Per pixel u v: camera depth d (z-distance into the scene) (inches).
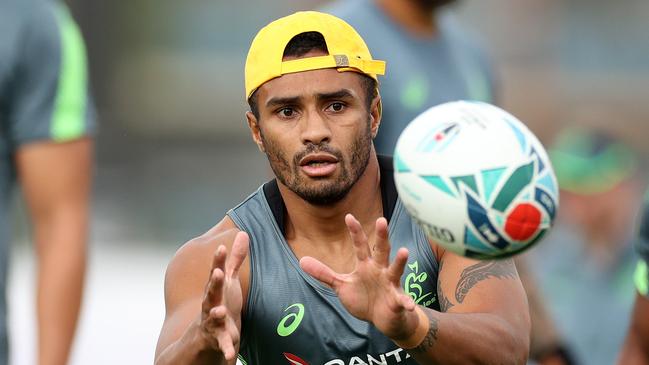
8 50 696.4
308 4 2824.8
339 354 532.1
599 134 973.2
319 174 508.7
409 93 765.3
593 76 2608.3
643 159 2064.5
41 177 708.0
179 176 2159.2
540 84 2568.9
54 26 709.3
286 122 514.6
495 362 491.2
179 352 473.7
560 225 967.0
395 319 462.0
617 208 954.7
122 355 1093.1
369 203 537.3
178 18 2795.3
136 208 1913.1
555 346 802.2
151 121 2645.2
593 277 937.5
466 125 469.7
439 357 480.7
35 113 703.7
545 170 467.2
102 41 2704.2
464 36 832.9
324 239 537.6
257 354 543.5
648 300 703.1
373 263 463.5
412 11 783.7
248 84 526.6
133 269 1380.4
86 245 722.8
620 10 2704.2
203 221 1892.2
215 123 2669.8
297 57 512.4
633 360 721.0
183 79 2723.9
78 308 717.3
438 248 536.7
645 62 2662.4
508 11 2650.1
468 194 460.1
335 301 529.0
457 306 519.2
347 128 511.2
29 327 1127.6
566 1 2684.5
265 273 534.9
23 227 1486.2
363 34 772.0
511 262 537.6
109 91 2682.1
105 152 2217.0
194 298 518.3
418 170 469.4
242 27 2832.2
